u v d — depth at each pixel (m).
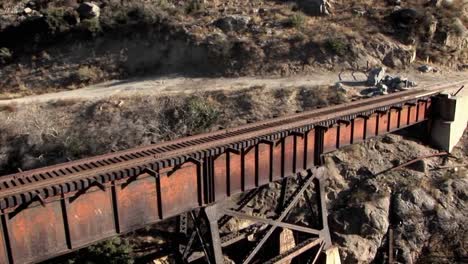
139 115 27.50
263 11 38.28
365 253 21.94
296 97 28.45
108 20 37.25
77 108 28.83
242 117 27.03
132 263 18.38
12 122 27.69
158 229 22.33
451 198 24.03
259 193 23.25
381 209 23.14
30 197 11.66
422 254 22.73
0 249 11.60
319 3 38.69
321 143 18.42
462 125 28.17
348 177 24.56
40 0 40.97
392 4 40.06
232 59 33.97
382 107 21.44
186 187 14.88
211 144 15.31
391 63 34.66
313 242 18.94
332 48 34.00
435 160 26.20
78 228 12.78
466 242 22.73
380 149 26.09
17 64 36.28
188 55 35.22
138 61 36.00
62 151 25.72
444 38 37.12
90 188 12.78
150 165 13.74
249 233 20.28
